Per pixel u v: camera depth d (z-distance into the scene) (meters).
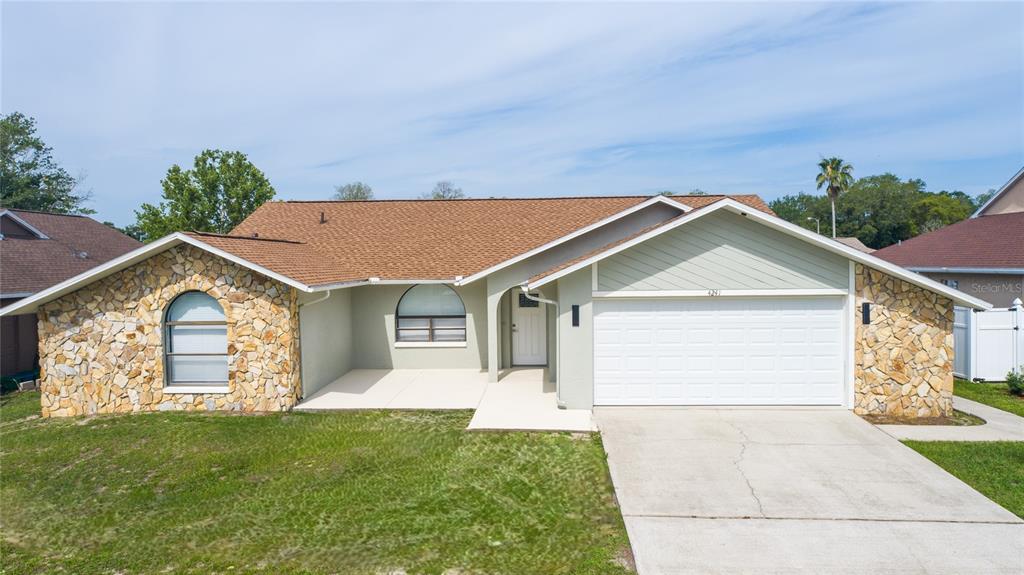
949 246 20.98
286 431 10.20
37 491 7.83
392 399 12.23
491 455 8.80
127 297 11.74
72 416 11.72
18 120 47.31
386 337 15.73
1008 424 10.03
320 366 13.30
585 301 11.08
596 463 8.36
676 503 7.00
